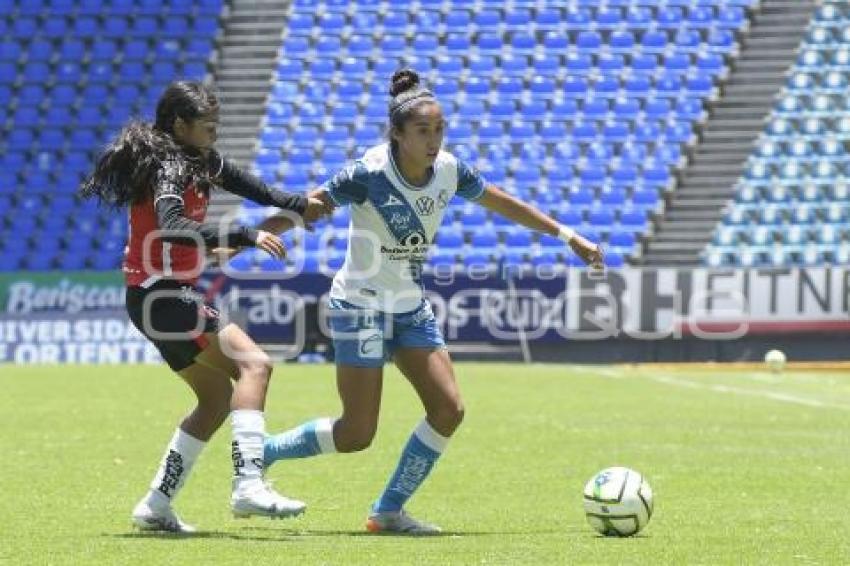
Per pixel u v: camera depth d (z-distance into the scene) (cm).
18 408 7388
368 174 3266
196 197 3206
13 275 11525
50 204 13012
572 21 13800
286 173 13025
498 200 3447
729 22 13638
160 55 13938
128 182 3127
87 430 6247
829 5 13588
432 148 3212
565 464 5044
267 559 2867
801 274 10775
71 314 11444
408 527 3397
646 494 3278
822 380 9712
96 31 14075
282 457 3488
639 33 13662
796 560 2911
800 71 13238
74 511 3747
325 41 13950
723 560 2898
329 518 3688
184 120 3178
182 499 4066
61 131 13500
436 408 3369
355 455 5278
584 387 8981
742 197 12444
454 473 4772
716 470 4844
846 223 12175
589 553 2984
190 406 7538
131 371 10312
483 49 13750
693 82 13300
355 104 13525
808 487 4362
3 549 3023
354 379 3356
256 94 13650
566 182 12712
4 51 13988
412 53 13800
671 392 8644
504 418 6962
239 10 14188
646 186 12594
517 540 3222
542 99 13312
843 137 12794
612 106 13238
